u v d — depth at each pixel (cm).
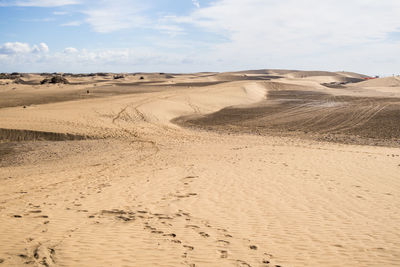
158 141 2245
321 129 2777
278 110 4153
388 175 1048
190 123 3306
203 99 5125
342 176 1047
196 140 2284
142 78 15238
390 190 884
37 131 2433
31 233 615
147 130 2789
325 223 664
